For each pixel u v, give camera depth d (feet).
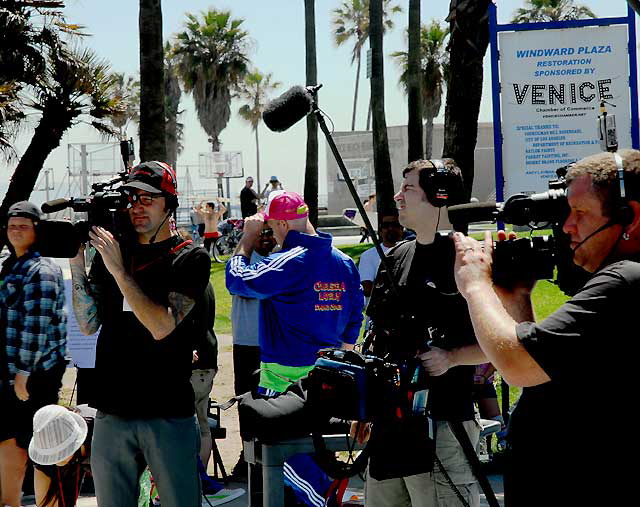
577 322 7.75
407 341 12.13
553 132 23.75
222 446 26.11
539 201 8.72
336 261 15.81
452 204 12.68
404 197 12.75
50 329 17.94
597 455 7.97
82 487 21.42
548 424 8.27
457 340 12.15
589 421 7.97
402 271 12.87
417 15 73.51
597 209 8.07
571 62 23.59
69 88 38.09
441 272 12.33
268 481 13.78
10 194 38.52
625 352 7.74
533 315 9.07
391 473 12.27
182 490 13.93
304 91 12.23
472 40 28.71
